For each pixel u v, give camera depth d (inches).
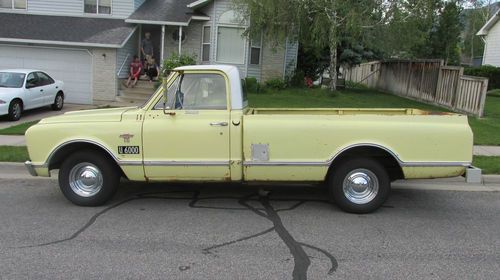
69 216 238.1
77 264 179.5
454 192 296.7
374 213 249.9
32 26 800.3
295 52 913.5
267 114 262.2
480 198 284.2
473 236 217.8
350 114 265.4
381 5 734.5
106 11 848.9
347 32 783.7
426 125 239.6
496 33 1229.1
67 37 764.6
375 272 176.1
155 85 772.0
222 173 244.5
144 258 185.9
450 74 693.9
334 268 179.0
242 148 241.8
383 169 244.4
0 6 855.1
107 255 188.4
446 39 1207.6
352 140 239.5
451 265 183.6
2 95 551.5
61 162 258.8
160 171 245.4
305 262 184.2
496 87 1101.7
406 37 754.8
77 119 249.6
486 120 575.2
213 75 244.7
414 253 195.6
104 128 243.9
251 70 869.2
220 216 240.5
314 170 241.9
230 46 854.5
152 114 244.5
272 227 224.8
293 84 904.3
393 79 989.2
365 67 1320.1
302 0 718.5
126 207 254.1
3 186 296.5
